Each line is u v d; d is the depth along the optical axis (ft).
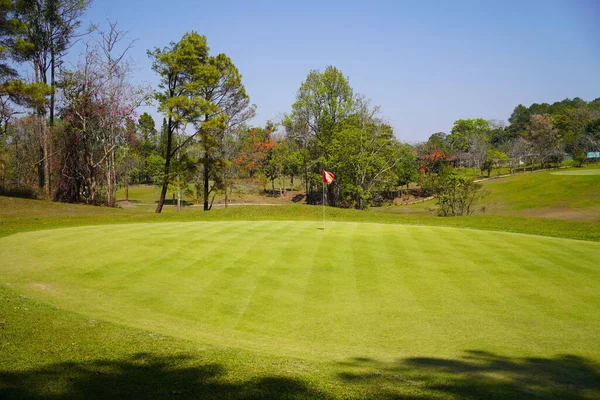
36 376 15.28
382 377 17.60
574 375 19.15
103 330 21.88
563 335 25.02
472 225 67.77
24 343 18.85
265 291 32.99
